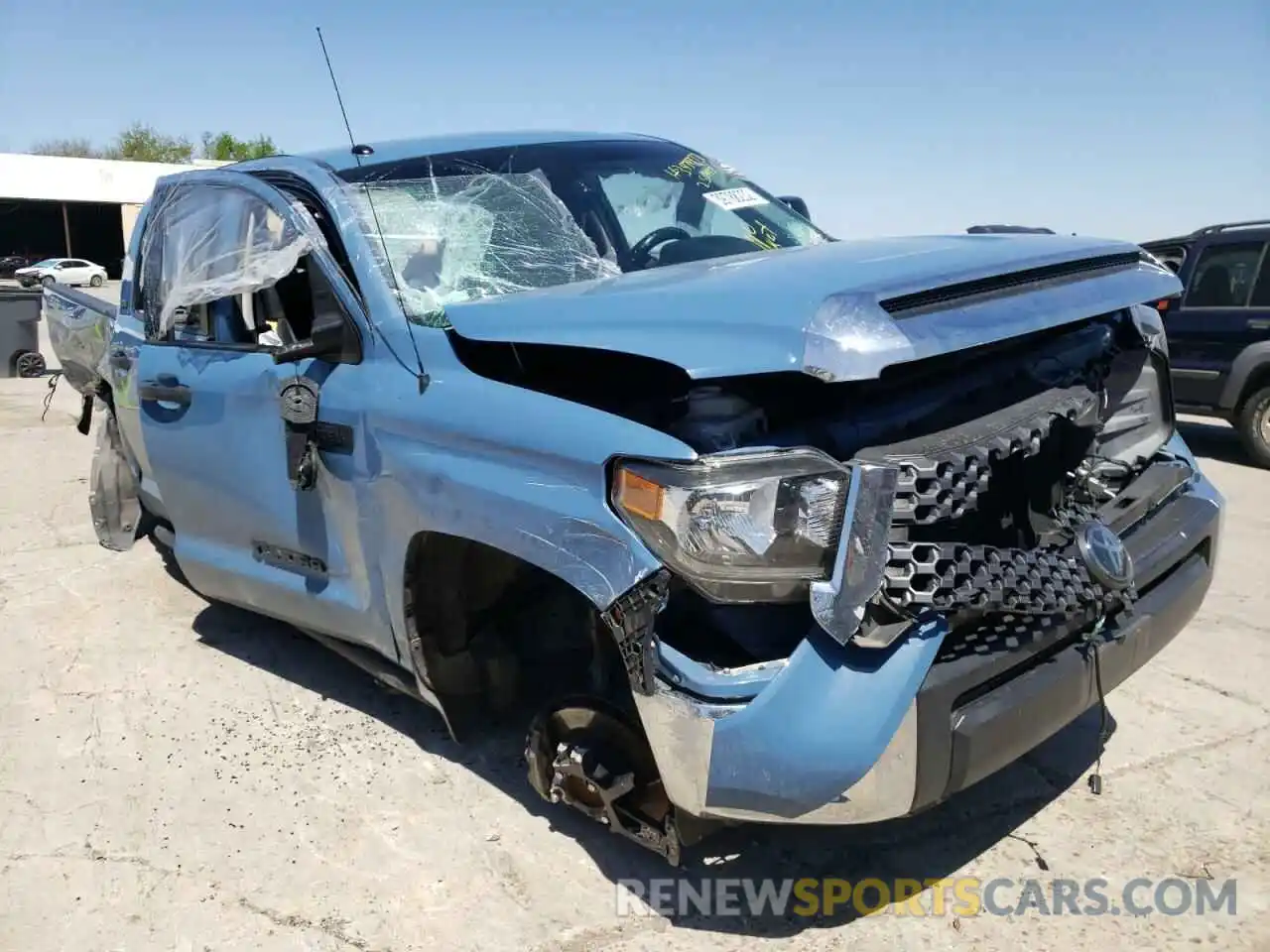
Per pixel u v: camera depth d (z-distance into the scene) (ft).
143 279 14.57
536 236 11.44
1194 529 9.66
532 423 8.28
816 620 7.02
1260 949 8.23
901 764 7.13
